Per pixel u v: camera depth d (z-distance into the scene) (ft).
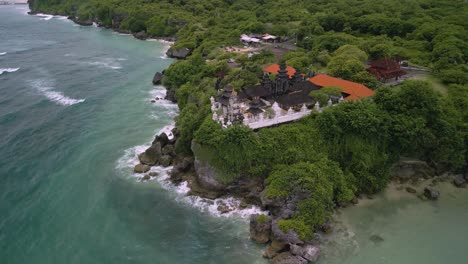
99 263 159.22
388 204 195.62
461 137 215.92
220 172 198.59
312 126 210.18
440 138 212.23
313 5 599.98
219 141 197.16
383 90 222.69
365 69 282.77
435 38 362.53
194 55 383.65
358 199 199.52
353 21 447.83
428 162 222.07
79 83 373.40
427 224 181.57
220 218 185.57
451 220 184.55
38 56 479.00
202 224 181.78
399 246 167.12
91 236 174.19
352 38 390.21
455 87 258.57
